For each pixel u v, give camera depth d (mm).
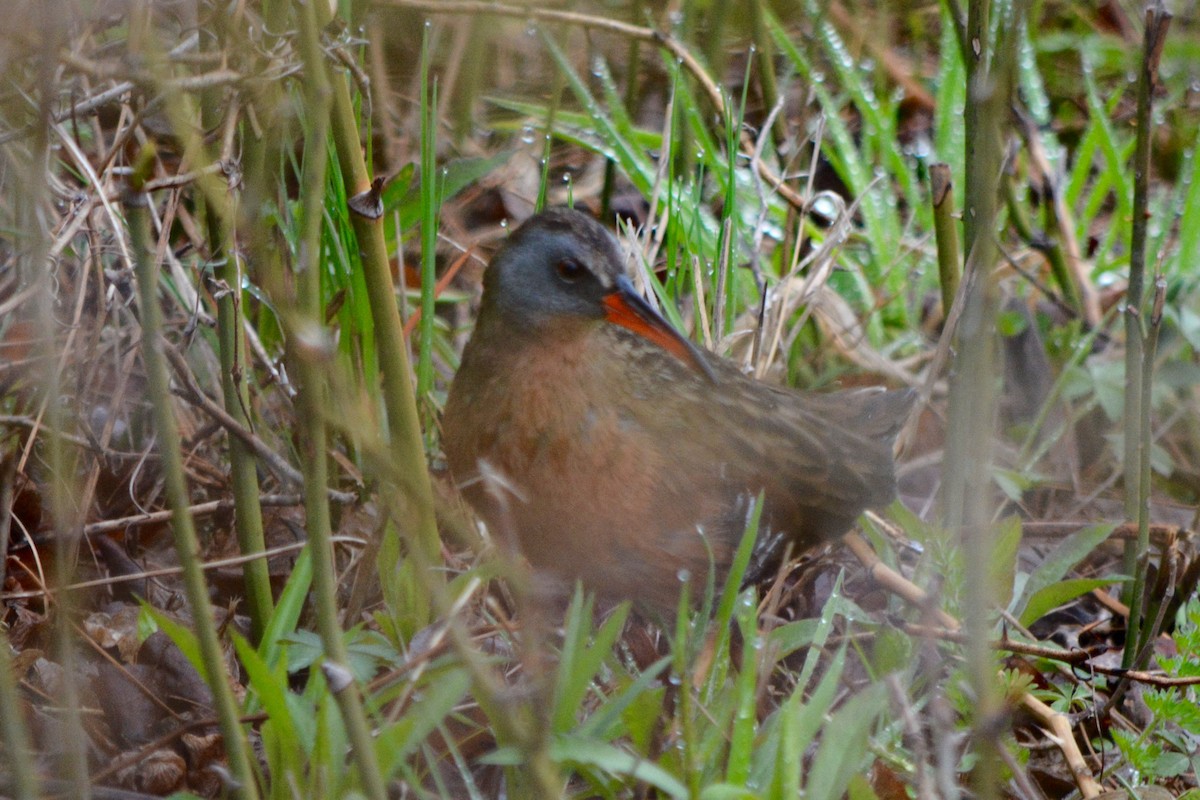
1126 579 7691
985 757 4625
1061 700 7336
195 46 6855
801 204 10672
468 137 11781
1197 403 10594
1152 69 7766
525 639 4555
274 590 8367
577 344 7199
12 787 5500
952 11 8188
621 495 7176
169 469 4547
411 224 9906
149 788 6289
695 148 11211
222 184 6809
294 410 7820
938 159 11898
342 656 4789
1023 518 10039
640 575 7406
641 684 5441
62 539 4652
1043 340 11258
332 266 8812
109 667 6918
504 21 12438
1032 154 11594
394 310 6855
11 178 7617
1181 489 10391
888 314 11578
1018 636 7844
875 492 8336
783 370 10133
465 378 7449
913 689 6918
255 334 8703
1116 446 10141
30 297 7379
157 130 8617
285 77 6270
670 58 11586
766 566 8008
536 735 4391
